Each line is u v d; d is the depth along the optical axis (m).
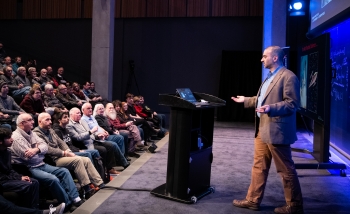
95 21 8.19
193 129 2.97
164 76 9.96
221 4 9.50
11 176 2.75
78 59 10.21
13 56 10.29
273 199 3.05
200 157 3.09
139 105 6.84
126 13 9.90
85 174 3.30
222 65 9.49
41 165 3.12
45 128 3.37
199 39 9.76
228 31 9.61
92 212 2.69
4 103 4.94
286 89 2.47
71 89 6.97
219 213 2.68
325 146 4.18
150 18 9.92
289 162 2.58
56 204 3.20
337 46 5.84
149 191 3.22
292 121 2.54
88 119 4.39
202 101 3.10
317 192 3.30
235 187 3.40
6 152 2.78
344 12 4.22
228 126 8.41
